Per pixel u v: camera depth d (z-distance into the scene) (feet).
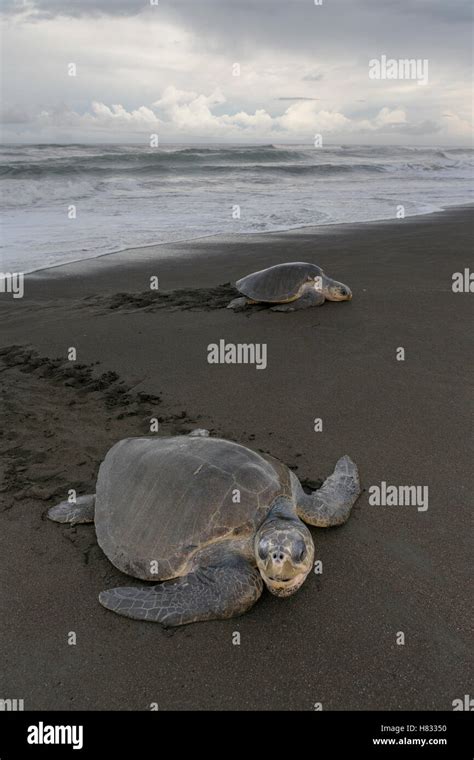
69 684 5.91
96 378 10.86
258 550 6.20
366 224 26.53
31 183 35.09
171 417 9.54
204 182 43.32
